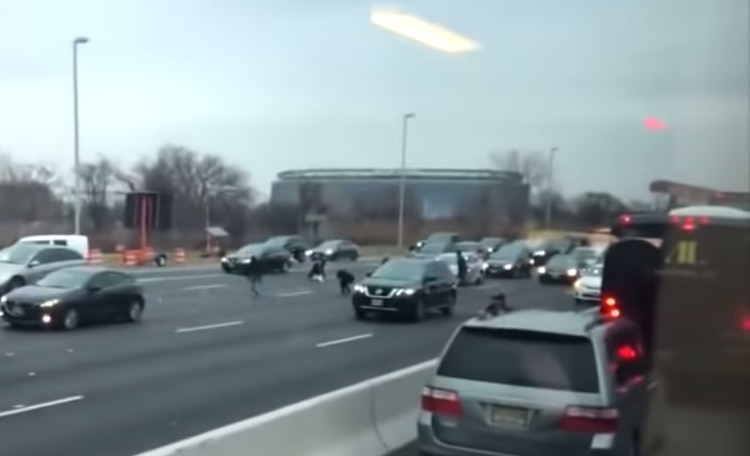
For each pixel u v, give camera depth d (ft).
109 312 72.23
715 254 43.98
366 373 48.32
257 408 37.47
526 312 26.91
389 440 29.27
